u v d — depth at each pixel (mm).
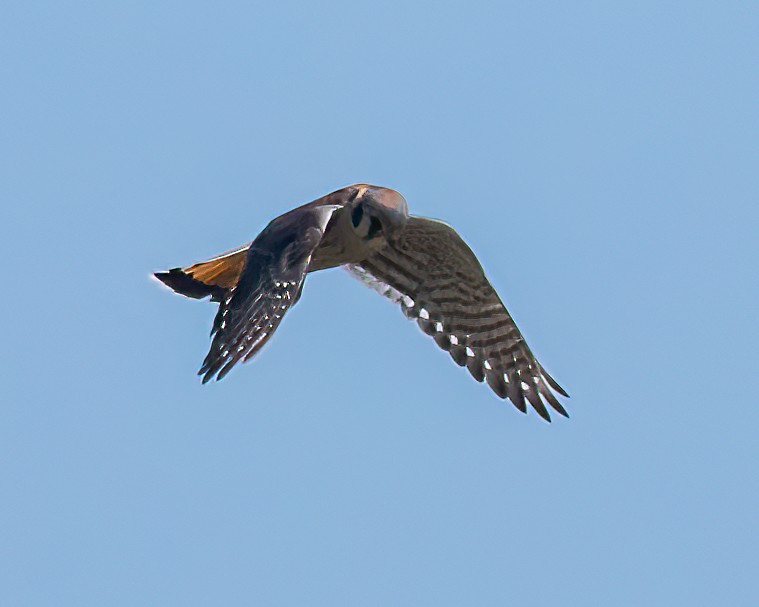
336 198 15234
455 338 16703
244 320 13180
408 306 16500
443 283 16500
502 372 16812
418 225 15781
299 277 13234
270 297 13195
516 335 16750
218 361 12984
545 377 16703
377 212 15141
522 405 16719
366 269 16359
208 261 15273
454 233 15836
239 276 13680
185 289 15312
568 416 16484
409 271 16422
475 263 16219
